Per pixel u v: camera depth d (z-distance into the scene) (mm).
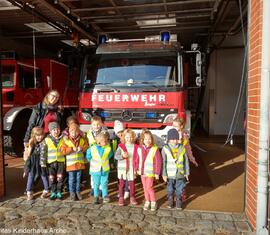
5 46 10570
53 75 9039
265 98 3387
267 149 3404
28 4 6984
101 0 6680
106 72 6000
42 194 4824
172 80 5754
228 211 4273
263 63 3371
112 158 5105
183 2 6656
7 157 8008
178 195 4328
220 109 12070
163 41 6223
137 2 6875
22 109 7648
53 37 11047
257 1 3564
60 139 4719
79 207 4410
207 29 9773
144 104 5711
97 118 4852
